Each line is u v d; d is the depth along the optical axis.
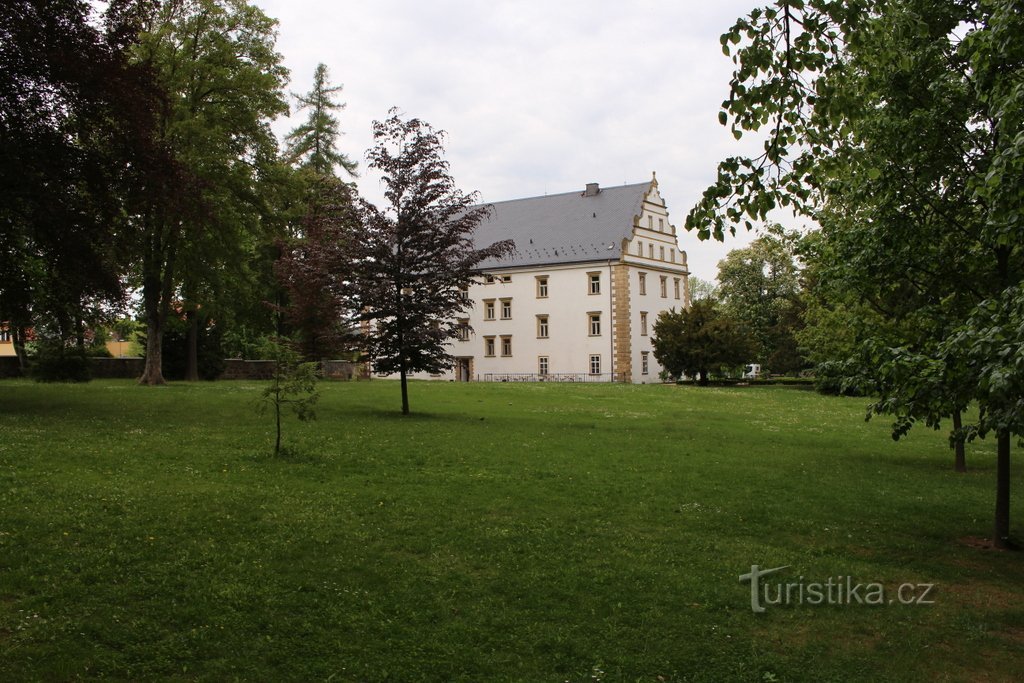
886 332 14.75
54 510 9.74
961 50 8.65
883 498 14.01
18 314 23.81
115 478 12.04
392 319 24.38
